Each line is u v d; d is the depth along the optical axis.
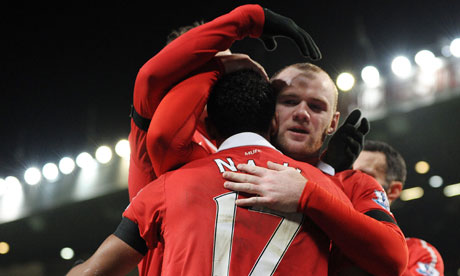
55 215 10.40
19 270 12.51
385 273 1.59
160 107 1.73
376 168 3.05
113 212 10.11
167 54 1.74
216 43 1.78
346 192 1.87
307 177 1.68
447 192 9.80
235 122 1.76
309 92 2.04
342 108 6.74
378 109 6.80
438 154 8.18
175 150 1.70
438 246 10.78
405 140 7.62
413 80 6.60
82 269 1.60
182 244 1.53
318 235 1.60
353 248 1.56
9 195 10.66
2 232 11.21
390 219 1.73
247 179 1.59
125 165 9.19
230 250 1.51
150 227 1.59
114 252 1.60
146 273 1.75
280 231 1.55
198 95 1.74
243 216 1.55
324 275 1.57
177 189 1.60
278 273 1.51
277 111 2.05
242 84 1.78
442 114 6.75
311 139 2.04
